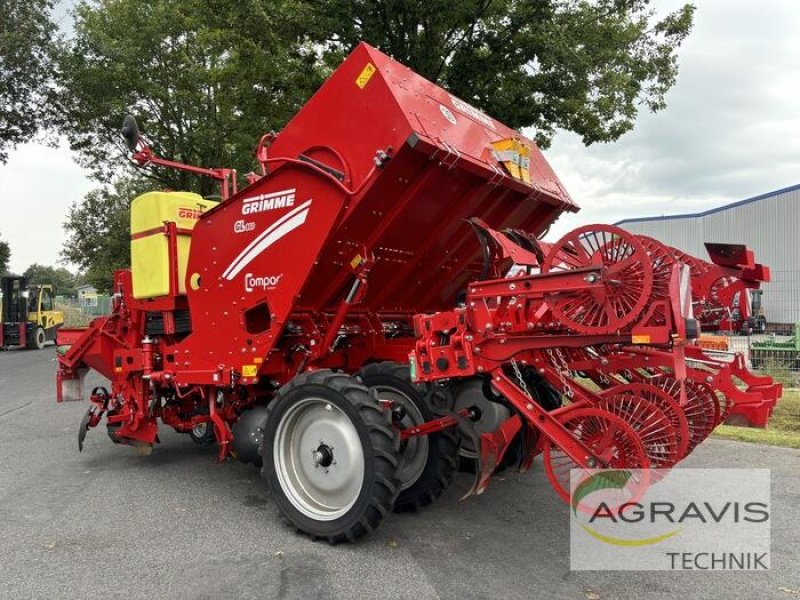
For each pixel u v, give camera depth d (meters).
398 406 4.73
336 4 9.58
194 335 5.06
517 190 5.12
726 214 31.89
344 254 4.52
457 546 4.06
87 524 4.44
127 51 20.98
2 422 8.49
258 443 4.73
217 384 4.90
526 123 11.33
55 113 21.62
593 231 3.62
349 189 4.24
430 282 5.64
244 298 4.68
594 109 11.54
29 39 19.16
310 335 4.84
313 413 4.27
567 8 11.30
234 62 10.92
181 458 6.38
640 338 3.34
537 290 3.65
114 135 22.80
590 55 11.12
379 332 5.45
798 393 9.80
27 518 4.57
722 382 4.79
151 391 5.84
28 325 25.53
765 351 12.24
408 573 3.64
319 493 4.22
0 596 3.33
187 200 5.68
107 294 45.69
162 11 20.77
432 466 4.67
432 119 4.38
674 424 4.08
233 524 4.44
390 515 4.68
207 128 21.86
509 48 10.58
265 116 11.45
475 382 5.32
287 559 3.82
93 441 7.25
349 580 3.54
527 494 5.18
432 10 9.45
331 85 4.39
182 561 3.79
